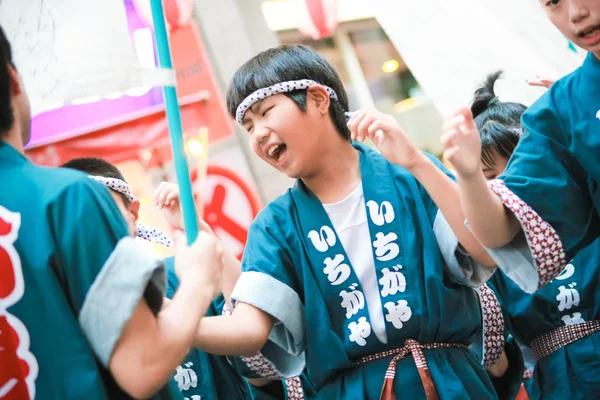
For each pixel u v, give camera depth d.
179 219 3.21
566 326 3.58
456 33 5.33
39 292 2.01
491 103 4.01
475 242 2.88
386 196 3.08
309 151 3.09
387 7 5.47
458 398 2.86
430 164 2.87
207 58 6.84
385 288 2.99
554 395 3.56
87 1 2.56
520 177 2.78
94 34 2.56
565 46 5.12
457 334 2.98
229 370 3.59
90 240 2.04
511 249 2.80
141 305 2.03
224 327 2.93
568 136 2.81
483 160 3.77
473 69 5.26
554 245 2.75
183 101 6.67
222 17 7.00
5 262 2.03
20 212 2.06
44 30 2.56
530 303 3.62
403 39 5.43
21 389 1.99
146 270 2.02
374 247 3.03
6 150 2.16
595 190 2.79
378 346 2.96
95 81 2.54
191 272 2.21
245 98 3.13
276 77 3.10
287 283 3.08
